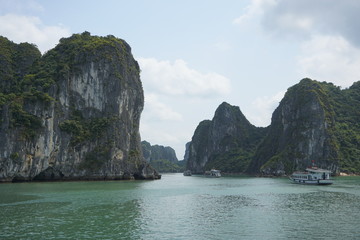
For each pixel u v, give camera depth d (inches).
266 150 7573.8
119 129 4697.3
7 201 1923.0
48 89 4131.4
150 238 1122.7
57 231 1194.6
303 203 1913.1
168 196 2294.5
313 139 6186.0
